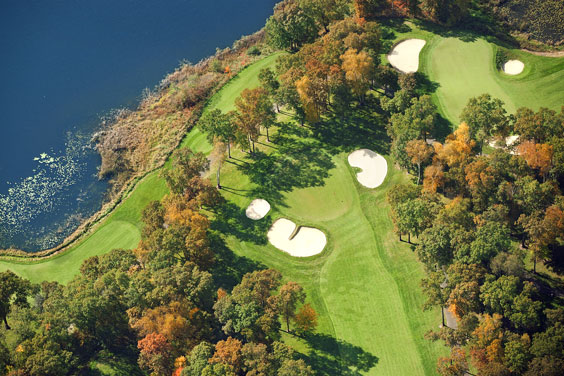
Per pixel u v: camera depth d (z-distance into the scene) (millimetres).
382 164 141375
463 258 110000
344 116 152125
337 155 144500
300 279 123625
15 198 151500
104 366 111938
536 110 146000
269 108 143250
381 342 111062
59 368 103750
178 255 126125
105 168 154750
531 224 113062
